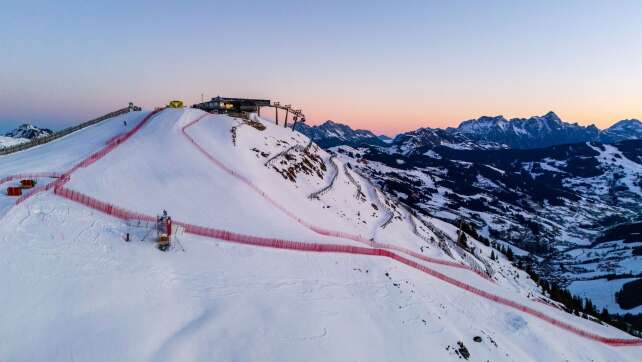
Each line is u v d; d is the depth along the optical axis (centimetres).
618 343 5481
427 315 3400
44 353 1875
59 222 3170
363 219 8081
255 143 8444
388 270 4109
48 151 6238
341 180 9969
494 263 11512
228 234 3716
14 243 2728
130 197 4169
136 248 3061
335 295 3222
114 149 5928
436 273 4881
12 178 4228
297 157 9231
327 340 2552
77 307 2220
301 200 6819
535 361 3522
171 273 2847
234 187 5384
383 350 2666
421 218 12075
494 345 3366
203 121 8362
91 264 2683
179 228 3506
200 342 2205
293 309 2808
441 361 2784
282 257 3675
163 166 5447
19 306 2123
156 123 7612
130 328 2161
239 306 2647
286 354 2297
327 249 4122
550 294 10750
